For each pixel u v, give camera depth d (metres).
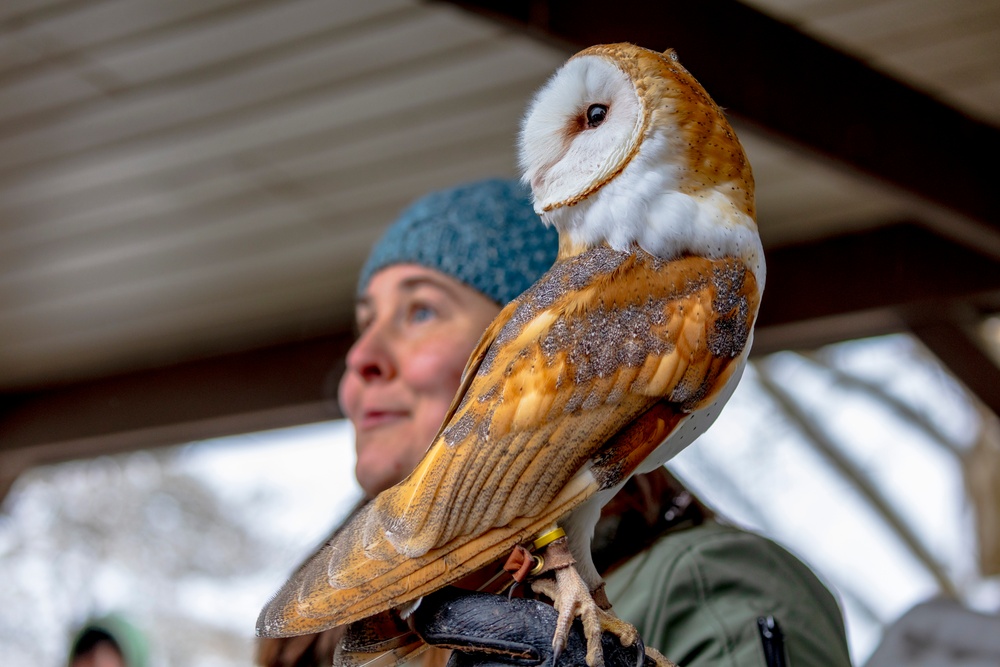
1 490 5.84
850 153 3.57
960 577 8.48
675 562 1.96
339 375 5.16
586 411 1.56
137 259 5.00
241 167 4.40
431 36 3.71
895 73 3.87
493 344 1.65
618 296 1.62
